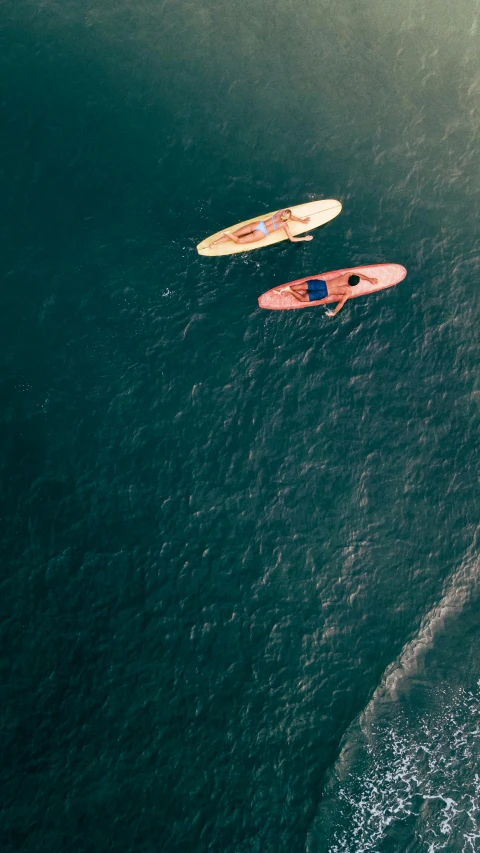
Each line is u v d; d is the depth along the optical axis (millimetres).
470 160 20641
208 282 18859
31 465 17406
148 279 18797
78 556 16969
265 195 19562
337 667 16906
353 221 19703
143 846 15438
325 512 17875
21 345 18188
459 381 19047
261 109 20344
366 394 18766
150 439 17891
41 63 20250
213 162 19750
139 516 17359
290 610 17109
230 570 17219
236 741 16203
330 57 21062
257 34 20984
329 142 20281
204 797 15812
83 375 18125
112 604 16750
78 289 18656
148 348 18422
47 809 15547
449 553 17938
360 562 17641
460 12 21766
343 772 16312
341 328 19047
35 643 16375
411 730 16766
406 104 20922
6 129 19734
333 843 15891
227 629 16812
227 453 17984
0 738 15820
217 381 18406
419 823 16219
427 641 17344
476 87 21234
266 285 18953
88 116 19984
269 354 18688
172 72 20453
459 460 18547
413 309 19359
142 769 15867
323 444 18312
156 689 16328
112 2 20766
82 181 19484
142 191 19438
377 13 21531
